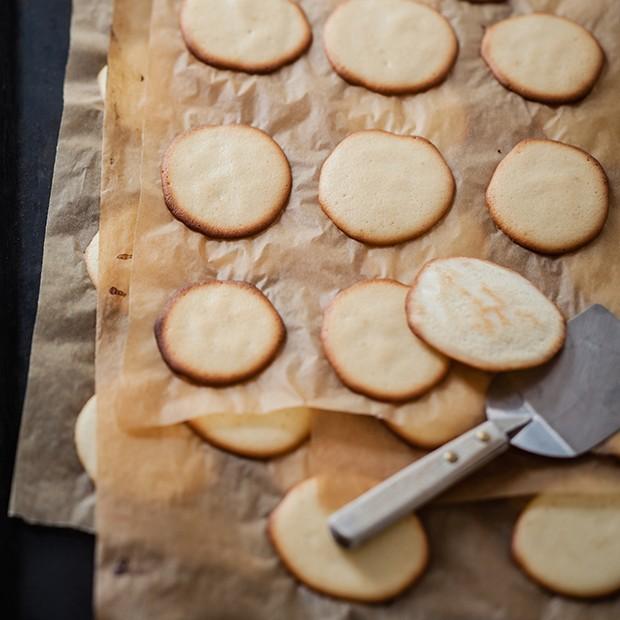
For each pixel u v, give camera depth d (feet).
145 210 2.07
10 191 2.19
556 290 2.05
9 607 1.83
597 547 1.86
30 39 2.38
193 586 1.81
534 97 2.21
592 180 2.13
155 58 2.22
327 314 1.99
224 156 2.12
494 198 2.11
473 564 1.85
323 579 1.82
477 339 1.95
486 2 2.33
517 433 1.90
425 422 1.92
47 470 1.90
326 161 2.13
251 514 1.86
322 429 1.91
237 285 2.01
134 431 1.90
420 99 2.21
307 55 2.25
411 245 2.07
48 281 2.06
